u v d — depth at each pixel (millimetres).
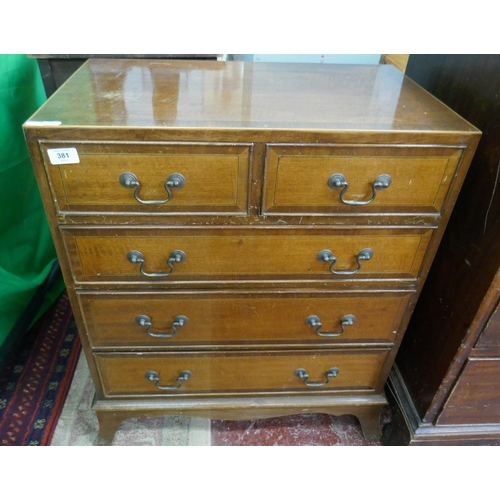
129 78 909
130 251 838
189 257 855
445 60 958
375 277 913
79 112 742
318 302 946
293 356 1040
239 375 1069
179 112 761
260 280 899
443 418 1067
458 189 801
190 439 1208
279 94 870
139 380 1059
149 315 940
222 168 749
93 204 774
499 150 778
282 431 1244
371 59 1344
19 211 1374
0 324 1278
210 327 972
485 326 878
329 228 830
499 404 1045
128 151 720
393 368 1231
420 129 736
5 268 1309
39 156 716
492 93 798
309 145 731
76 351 1436
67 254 832
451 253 951
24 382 1330
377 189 781
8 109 1244
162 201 771
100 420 1111
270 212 804
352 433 1247
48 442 1175
